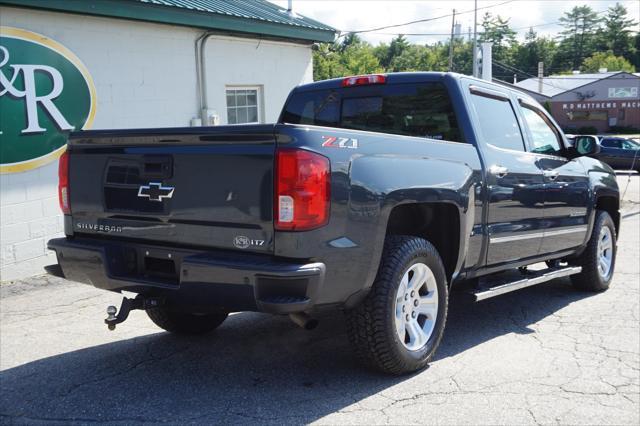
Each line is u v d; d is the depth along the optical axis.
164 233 3.71
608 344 4.85
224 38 10.01
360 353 3.92
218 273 3.36
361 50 89.56
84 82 7.87
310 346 4.75
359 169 3.58
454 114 4.80
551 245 5.73
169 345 4.82
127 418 3.57
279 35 10.68
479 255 4.73
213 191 3.48
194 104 9.56
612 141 26.48
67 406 3.74
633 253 8.65
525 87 72.06
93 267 3.93
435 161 4.18
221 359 4.49
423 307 4.20
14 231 7.14
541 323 5.43
